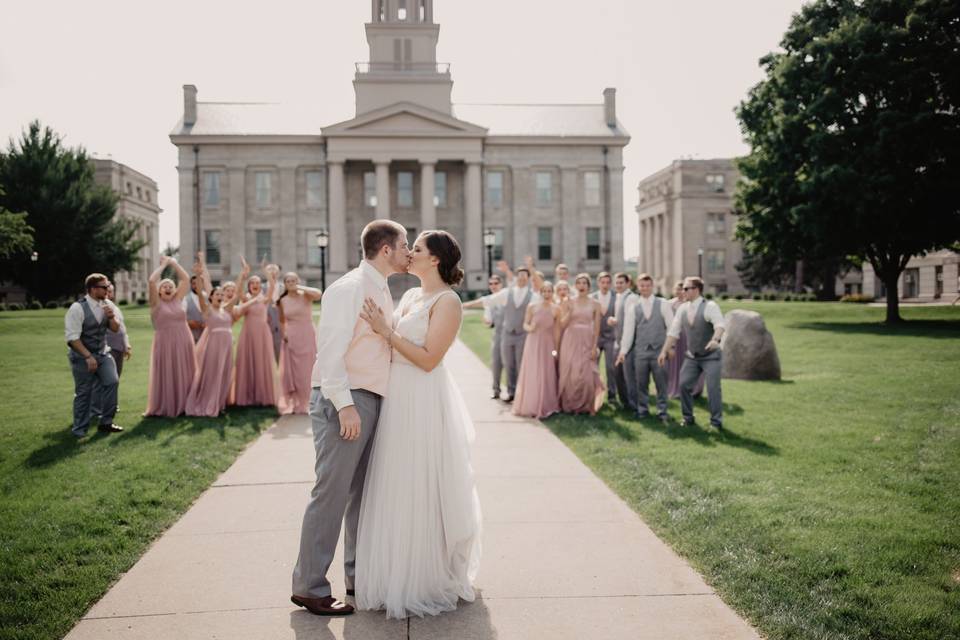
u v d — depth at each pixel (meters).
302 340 10.94
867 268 61.12
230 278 58.78
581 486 6.73
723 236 80.50
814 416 10.07
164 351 10.43
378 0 62.50
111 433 9.23
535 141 60.31
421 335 4.27
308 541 4.09
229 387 10.91
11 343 23.92
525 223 60.84
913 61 29.67
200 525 5.66
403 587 4.09
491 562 4.86
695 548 5.03
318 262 59.53
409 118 57.84
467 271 59.09
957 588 4.31
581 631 3.86
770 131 35.97
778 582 4.42
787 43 35.16
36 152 52.97
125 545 5.19
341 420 3.96
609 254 61.47
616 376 11.56
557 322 10.92
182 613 4.10
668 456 7.74
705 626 3.90
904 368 15.18
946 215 29.73
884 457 7.62
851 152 30.62
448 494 4.20
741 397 11.95
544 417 10.60
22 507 6.00
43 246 52.12
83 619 4.03
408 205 60.28
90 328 9.15
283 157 59.12
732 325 14.68
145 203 87.50
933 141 28.78
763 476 6.85
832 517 5.61
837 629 3.82
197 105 63.75
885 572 4.52
